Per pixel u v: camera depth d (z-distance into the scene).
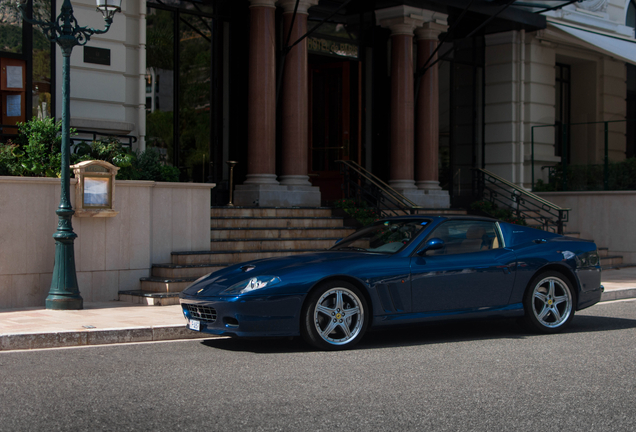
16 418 4.14
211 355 6.18
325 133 16.14
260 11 13.49
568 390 4.86
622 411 4.34
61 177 8.64
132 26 12.17
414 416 4.21
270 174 13.53
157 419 4.13
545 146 18.11
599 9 19.81
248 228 11.83
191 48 13.66
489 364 5.73
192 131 13.66
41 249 9.20
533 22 17.02
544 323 7.40
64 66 8.63
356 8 15.75
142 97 12.22
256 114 13.48
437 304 6.84
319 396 4.66
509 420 4.14
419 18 15.75
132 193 9.98
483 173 17.83
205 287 6.52
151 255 10.24
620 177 16.34
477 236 7.32
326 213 13.51
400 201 13.84
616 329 7.70
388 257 6.80
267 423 4.05
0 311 8.45
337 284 6.43
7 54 10.99
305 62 13.99
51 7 11.41
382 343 6.83
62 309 8.52
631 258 15.78
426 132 16.19
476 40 18.02
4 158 9.37
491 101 18.17
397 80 15.69
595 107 20.08
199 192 10.85
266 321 6.18
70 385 4.98
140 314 8.20
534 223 16.47
